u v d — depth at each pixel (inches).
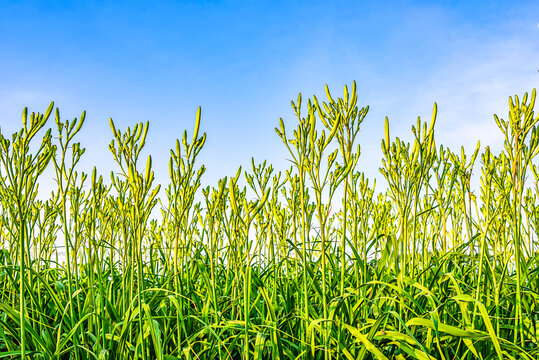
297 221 132.3
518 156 79.5
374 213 134.0
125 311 90.9
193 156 89.4
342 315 89.7
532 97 76.1
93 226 96.5
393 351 88.0
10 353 77.4
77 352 78.4
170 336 87.5
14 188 71.9
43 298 111.4
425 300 95.9
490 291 101.4
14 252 117.1
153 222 159.6
